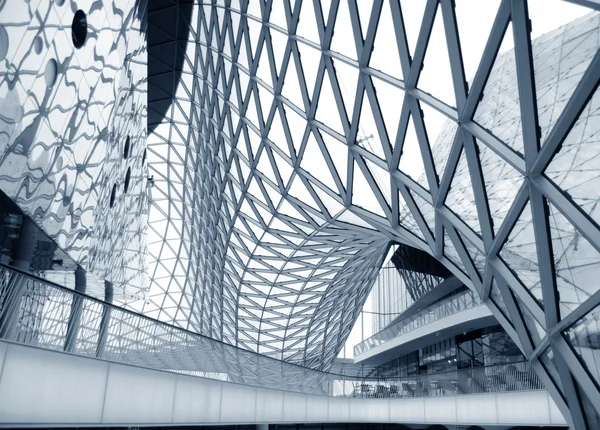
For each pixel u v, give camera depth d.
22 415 10.43
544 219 8.36
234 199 32.09
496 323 40.72
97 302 13.80
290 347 44.94
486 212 11.62
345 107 18.78
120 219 19.58
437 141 13.57
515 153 9.00
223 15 25.52
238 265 37.44
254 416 23.80
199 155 36.34
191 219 43.00
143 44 19.89
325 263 34.12
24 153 10.46
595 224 6.72
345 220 24.83
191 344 19.23
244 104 26.31
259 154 27.08
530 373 25.67
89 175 14.50
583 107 6.19
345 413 35.31
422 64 12.71
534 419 24.77
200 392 19.14
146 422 15.41
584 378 8.77
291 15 19.78
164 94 34.22
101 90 14.23
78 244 14.60
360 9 15.34
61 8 10.91
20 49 9.52
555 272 8.69
